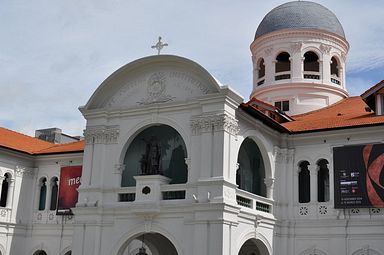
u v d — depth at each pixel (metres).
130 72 34.06
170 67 33.09
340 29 48.97
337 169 35.31
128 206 31.92
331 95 46.91
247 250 38.56
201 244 29.19
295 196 36.53
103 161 33.72
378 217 33.72
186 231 30.17
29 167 45.19
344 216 34.69
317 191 36.12
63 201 42.53
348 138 35.72
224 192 29.62
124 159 33.97
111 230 32.41
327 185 36.47
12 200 43.31
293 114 46.12
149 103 33.31
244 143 35.25
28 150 45.19
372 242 33.62
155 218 31.23
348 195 34.59
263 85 48.09
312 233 35.44
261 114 33.66
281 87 46.84
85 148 34.50
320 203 35.69
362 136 35.28
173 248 37.31
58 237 42.81
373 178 34.06
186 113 32.06
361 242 33.94
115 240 32.12
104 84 34.38
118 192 32.81
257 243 33.88
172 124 32.34
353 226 34.34
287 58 48.19
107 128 34.09
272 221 34.97
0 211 42.22
